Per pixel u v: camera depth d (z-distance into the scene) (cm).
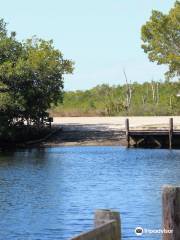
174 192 1142
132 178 3766
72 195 3042
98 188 3300
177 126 6712
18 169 4291
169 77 7925
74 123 7675
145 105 9750
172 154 5541
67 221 2339
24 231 2164
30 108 6550
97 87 12406
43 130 6881
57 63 6738
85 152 5775
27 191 3195
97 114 9506
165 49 7875
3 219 2395
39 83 6581
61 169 4288
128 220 2325
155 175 3919
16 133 6475
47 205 2728
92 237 757
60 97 6994
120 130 6994
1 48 6475
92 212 2536
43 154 5575
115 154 5559
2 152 5838
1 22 6606
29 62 6391
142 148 6250
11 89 6306
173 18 7788
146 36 7944
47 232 2145
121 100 11319
